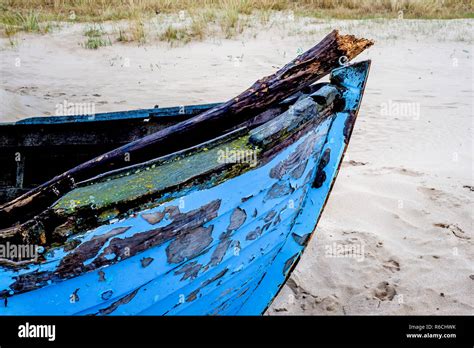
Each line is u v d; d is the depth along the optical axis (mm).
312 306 2824
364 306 2799
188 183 1729
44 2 14922
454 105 6836
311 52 2072
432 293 2869
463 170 4578
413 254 3234
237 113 2035
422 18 13734
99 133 3328
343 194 4062
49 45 10812
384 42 10969
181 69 9234
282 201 2223
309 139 2182
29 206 1788
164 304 1964
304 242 2617
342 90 2367
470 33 11742
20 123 3346
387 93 7480
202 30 11727
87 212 1580
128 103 6945
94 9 14578
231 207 1923
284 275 2631
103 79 8508
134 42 11219
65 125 3338
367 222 3648
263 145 1910
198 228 1846
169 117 3215
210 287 2135
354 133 5684
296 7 14773
